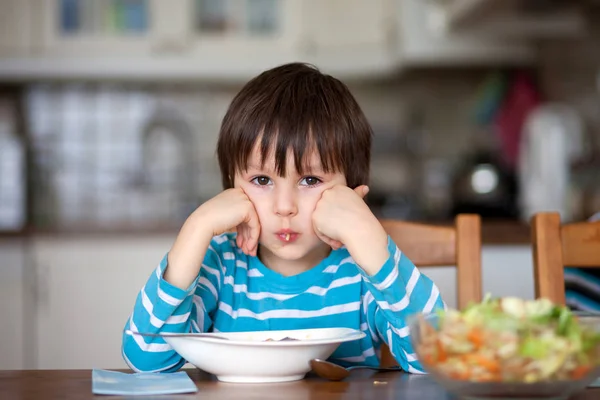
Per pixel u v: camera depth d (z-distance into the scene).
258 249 1.08
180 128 3.74
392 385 0.78
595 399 0.71
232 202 0.93
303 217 0.95
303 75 1.02
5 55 3.31
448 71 3.73
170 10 3.36
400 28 3.25
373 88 3.76
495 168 2.86
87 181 3.69
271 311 1.03
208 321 1.02
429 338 0.66
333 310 1.03
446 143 3.73
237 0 3.41
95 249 2.52
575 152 2.75
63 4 3.34
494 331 0.62
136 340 0.88
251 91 1.00
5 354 2.49
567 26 2.90
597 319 0.65
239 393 0.73
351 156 1.00
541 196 2.61
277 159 0.93
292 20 3.41
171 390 0.73
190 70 3.38
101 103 3.71
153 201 3.70
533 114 3.35
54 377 0.83
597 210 2.41
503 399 0.64
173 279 0.88
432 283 0.90
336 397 0.71
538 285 1.14
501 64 3.52
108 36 3.35
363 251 0.86
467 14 2.79
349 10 3.40
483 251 2.19
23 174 3.33
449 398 0.71
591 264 1.14
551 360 0.61
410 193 3.67
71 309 2.51
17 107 3.66
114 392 0.72
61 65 3.32
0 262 2.50
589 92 2.89
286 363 0.78
